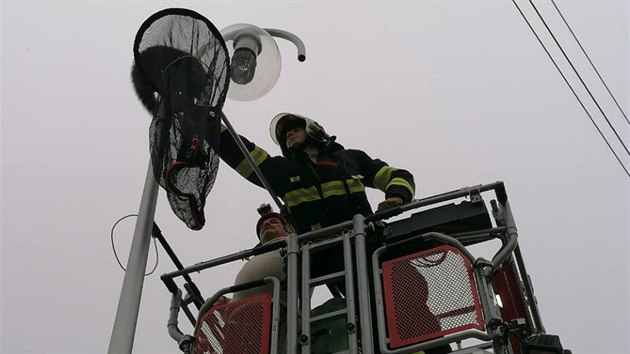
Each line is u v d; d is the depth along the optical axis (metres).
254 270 4.69
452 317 3.68
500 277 4.48
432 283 3.84
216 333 4.17
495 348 3.52
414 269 3.93
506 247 4.00
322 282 4.12
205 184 3.90
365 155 5.21
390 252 4.21
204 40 4.30
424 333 3.67
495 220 4.35
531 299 4.61
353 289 3.95
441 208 4.32
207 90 4.12
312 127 5.14
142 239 4.04
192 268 4.63
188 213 3.88
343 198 4.84
